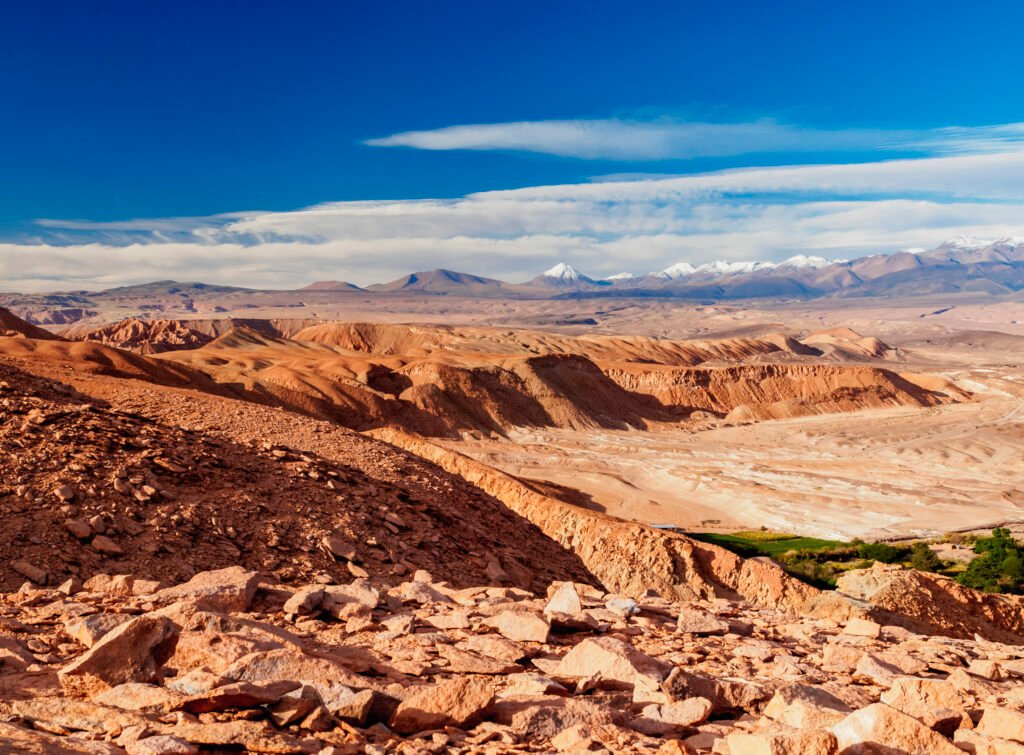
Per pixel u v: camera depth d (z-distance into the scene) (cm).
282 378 10888
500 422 12988
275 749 642
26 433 1964
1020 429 13625
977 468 11462
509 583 2220
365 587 1312
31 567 1487
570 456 11100
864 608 2314
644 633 1247
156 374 7906
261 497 2055
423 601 1354
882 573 2477
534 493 3547
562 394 14550
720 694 871
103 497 1777
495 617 1160
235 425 2945
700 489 9481
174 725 679
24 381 2628
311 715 706
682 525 8050
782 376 18825
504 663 948
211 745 652
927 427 14662
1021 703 954
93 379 3634
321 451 2783
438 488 2789
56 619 1106
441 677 902
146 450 2053
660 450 12181
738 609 1634
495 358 15625
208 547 1753
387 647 1019
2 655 877
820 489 9712
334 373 13138
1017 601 2444
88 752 613
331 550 1902
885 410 17762
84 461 1884
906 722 706
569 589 1275
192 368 9406
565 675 931
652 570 2850
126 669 805
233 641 859
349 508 2170
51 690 798
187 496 1933
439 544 2228
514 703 793
